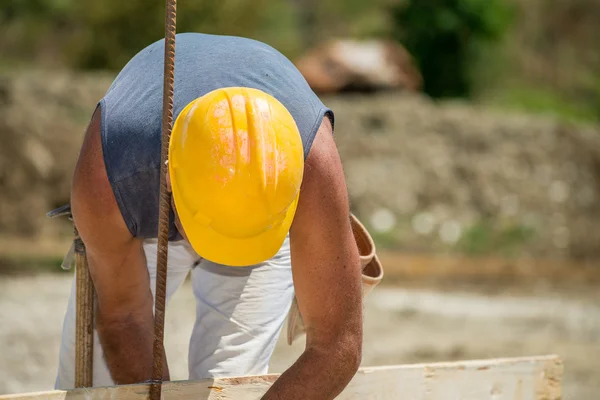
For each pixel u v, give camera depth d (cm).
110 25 7631
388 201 6081
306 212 870
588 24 12375
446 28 8662
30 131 5572
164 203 837
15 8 9006
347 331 893
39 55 9000
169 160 845
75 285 1068
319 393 891
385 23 11138
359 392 1102
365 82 7462
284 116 828
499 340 3200
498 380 1238
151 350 1021
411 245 5712
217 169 798
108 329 1012
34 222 5306
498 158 6731
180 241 1134
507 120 7194
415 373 1155
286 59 998
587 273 5328
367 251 1138
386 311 3759
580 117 10119
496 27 8875
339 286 884
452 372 1195
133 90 935
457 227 6009
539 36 12162
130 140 900
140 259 988
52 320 2948
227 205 806
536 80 11469
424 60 8762
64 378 1117
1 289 3569
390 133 6675
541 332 3431
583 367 2756
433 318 3647
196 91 911
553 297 4450
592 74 11769
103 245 938
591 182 6906
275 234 841
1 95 5869
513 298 4366
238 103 817
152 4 7562
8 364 2278
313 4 13675
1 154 5444
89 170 912
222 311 1146
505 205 6362
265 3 8006
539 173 6762
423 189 6262
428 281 4722
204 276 1172
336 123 6675
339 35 13112
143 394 905
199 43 981
